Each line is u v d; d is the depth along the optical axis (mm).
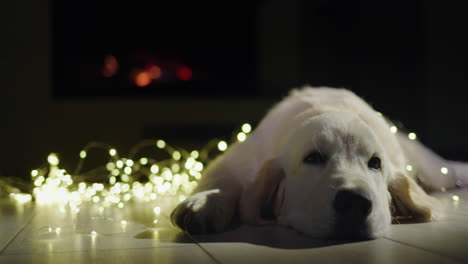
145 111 2990
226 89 3357
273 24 3355
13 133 2908
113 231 1077
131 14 3225
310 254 911
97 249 953
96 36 3191
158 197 1536
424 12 3447
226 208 1070
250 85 3387
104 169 2854
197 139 3002
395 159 1154
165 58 3287
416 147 1452
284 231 1045
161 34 3271
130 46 3234
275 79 3354
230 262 879
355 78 3436
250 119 3105
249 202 1084
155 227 1108
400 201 1101
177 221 1046
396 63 3457
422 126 3467
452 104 3467
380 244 956
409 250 923
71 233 1064
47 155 2920
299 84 3367
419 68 3469
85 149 2938
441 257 888
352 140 1032
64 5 3131
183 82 3307
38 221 1183
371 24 3434
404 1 3441
